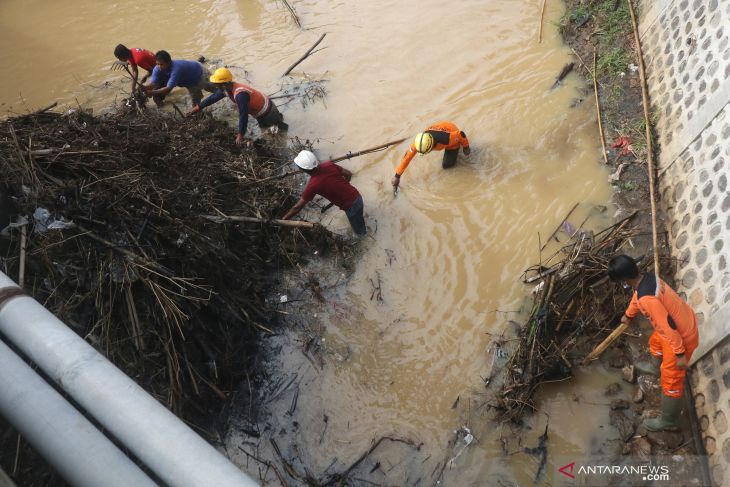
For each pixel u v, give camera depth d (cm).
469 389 495
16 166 495
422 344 529
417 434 479
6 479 298
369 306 562
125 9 995
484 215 601
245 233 579
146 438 300
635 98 654
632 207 568
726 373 416
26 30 970
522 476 442
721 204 479
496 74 741
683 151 551
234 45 879
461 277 562
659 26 667
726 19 558
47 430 305
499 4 844
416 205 625
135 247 493
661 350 441
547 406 471
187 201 544
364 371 523
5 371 323
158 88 746
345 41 844
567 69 713
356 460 474
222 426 504
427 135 566
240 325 550
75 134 554
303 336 552
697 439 422
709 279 462
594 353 470
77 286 478
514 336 513
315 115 745
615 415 455
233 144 674
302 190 659
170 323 489
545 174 620
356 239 609
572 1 806
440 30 823
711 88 546
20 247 474
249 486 279
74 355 333
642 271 504
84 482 295
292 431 498
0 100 832
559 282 496
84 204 496
